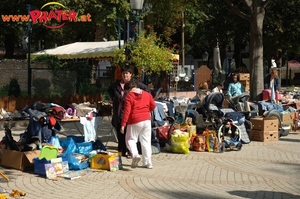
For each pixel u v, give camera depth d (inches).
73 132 524.4
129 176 313.9
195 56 1907.0
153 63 514.3
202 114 464.4
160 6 888.9
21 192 263.0
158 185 289.1
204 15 1385.3
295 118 566.6
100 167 333.1
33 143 343.3
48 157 326.0
